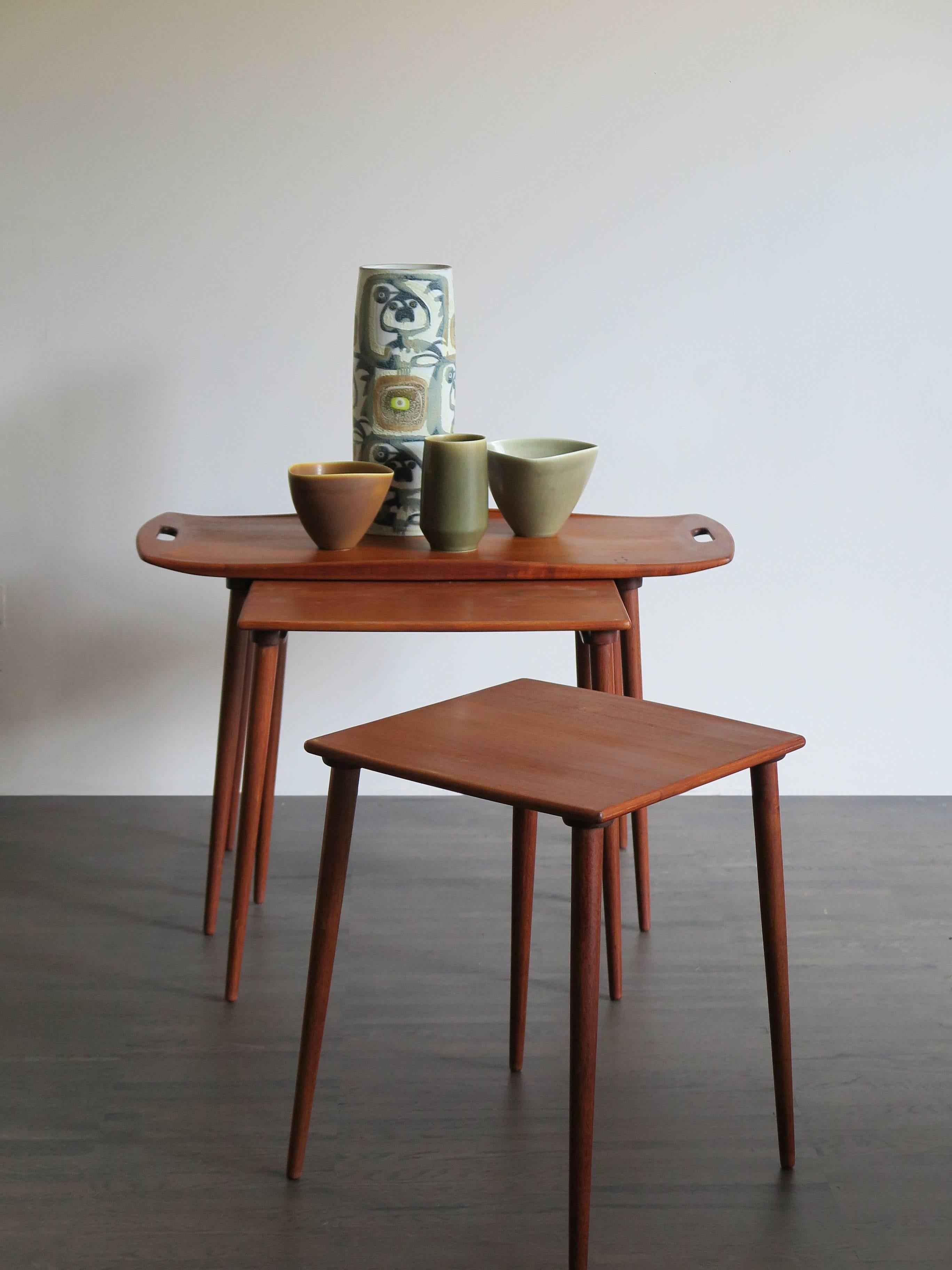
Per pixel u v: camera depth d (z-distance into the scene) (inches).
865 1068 70.8
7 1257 56.0
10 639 107.3
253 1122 65.7
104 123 98.7
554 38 98.7
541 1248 57.0
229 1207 59.4
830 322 103.3
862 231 101.8
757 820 59.6
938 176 100.9
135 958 82.7
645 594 108.3
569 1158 62.7
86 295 101.5
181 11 97.3
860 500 106.6
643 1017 76.2
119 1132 64.7
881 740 111.2
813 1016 76.0
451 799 111.0
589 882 50.9
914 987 79.4
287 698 110.0
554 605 71.5
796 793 112.1
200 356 102.9
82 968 81.2
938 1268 55.9
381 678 109.7
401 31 98.3
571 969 52.7
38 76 97.9
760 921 88.3
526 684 68.6
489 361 103.8
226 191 100.1
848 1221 58.8
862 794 112.0
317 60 98.4
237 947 77.0
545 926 88.1
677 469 106.0
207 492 105.4
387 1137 64.7
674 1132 65.2
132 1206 59.4
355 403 84.6
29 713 108.8
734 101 99.7
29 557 106.0
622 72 99.2
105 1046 72.4
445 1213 59.2
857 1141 64.5
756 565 107.7
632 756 56.3
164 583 106.8
